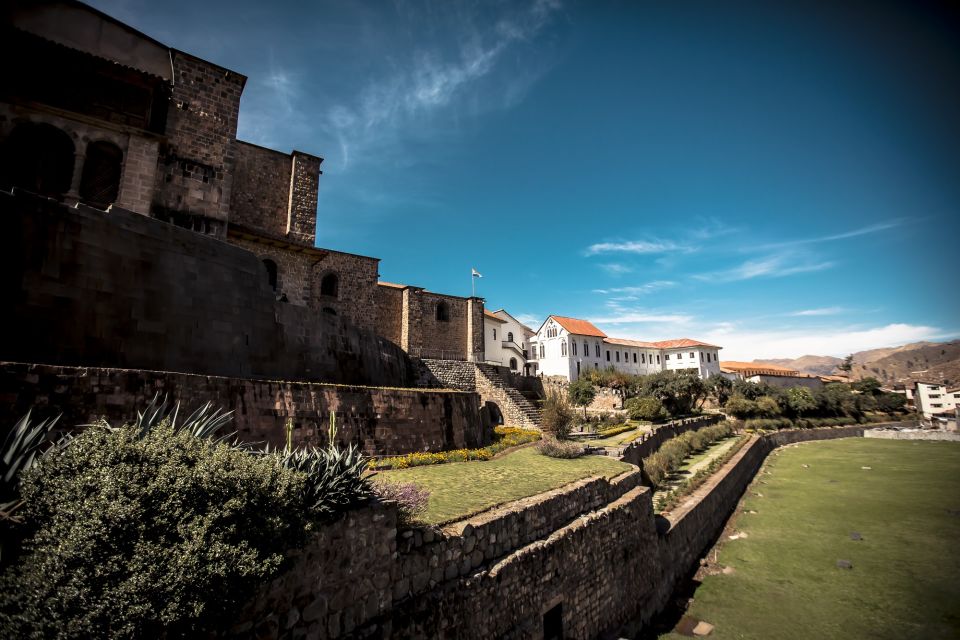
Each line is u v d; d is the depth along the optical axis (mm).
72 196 15508
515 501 11922
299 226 25125
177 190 18953
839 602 15344
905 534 21734
